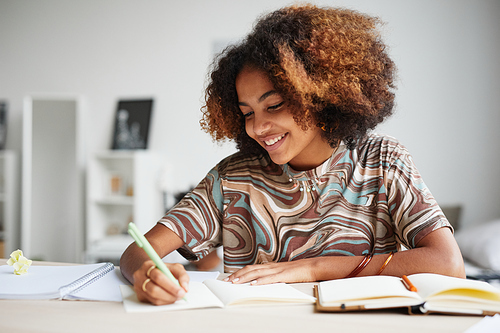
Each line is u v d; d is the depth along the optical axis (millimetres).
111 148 3830
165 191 3662
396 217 941
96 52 3914
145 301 659
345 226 973
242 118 1029
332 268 804
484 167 3174
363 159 1008
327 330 537
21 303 670
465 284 614
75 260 3822
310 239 982
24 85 4035
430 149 3244
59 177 3863
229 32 3676
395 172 966
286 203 1007
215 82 1011
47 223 3865
